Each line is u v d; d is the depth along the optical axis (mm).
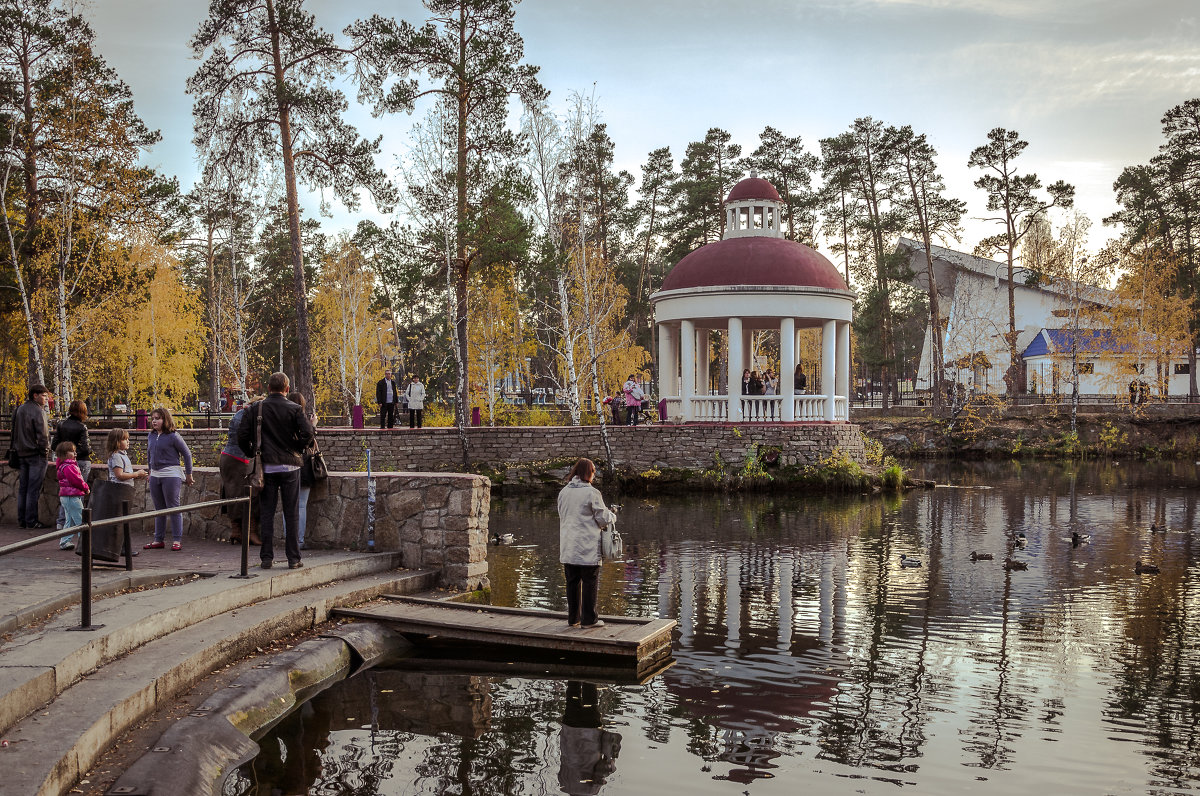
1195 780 6004
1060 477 31938
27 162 27344
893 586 12789
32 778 4328
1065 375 50219
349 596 9398
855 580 13203
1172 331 46906
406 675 8219
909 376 86625
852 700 7680
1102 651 9367
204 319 51438
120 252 30109
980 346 56031
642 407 37531
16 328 31125
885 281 51031
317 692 7574
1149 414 44844
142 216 29141
